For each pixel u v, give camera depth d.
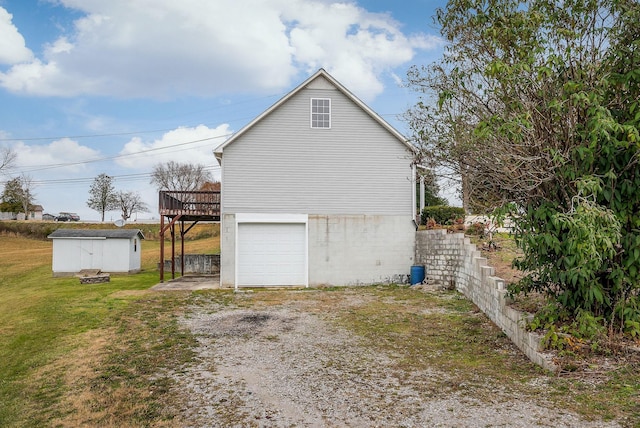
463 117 8.05
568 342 5.86
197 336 8.57
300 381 5.89
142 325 9.63
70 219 67.94
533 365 6.11
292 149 15.68
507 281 9.64
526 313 7.07
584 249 5.13
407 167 16.03
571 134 6.01
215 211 17.45
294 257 15.61
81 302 12.72
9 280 22.11
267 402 5.20
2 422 5.02
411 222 16.06
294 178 15.66
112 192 69.62
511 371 5.97
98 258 22.09
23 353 7.98
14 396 5.87
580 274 5.54
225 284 15.33
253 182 15.52
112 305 12.09
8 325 10.17
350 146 15.90
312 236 15.66
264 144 15.59
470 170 7.74
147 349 7.76
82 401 5.51
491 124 6.30
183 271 21.45
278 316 10.35
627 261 5.77
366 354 7.12
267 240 15.55
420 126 9.46
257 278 15.46
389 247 15.96
